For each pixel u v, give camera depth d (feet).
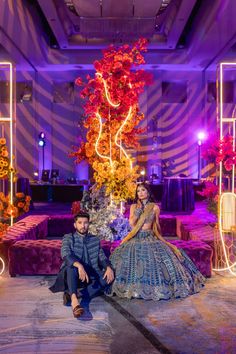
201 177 59.00
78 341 11.65
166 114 62.08
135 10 40.93
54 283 15.71
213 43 46.50
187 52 55.72
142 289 14.85
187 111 61.82
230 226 19.01
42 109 61.36
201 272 17.42
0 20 36.19
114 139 20.10
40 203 53.01
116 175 18.86
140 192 16.56
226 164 19.03
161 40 53.98
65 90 62.34
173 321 13.01
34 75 60.90
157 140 61.00
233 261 19.51
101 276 15.10
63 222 29.32
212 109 61.31
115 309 14.01
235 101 59.88
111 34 45.24
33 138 61.26
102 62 18.94
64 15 46.50
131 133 20.40
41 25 50.83
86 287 15.10
